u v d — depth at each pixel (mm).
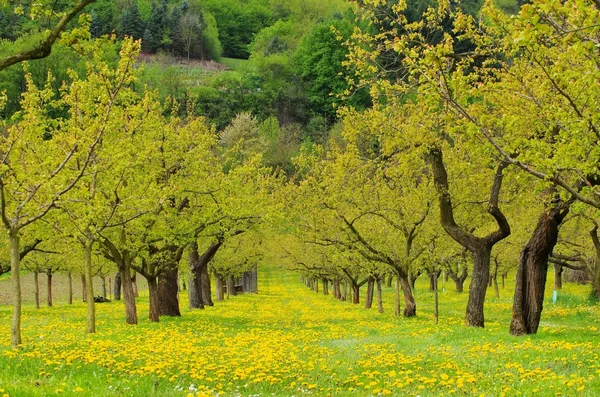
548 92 14359
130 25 151000
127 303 28141
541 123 13969
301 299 65062
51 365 12562
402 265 33750
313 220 33656
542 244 19484
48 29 8805
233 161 34688
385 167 25219
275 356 14547
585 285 62344
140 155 22953
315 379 12102
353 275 55188
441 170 23844
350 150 25594
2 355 13555
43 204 17469
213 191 30234
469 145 13609
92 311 23031
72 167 20641
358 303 54781
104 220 22438
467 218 30125
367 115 24656
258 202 31906
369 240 35062
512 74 15281
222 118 116625
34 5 8977
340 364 14039
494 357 14391
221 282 62844
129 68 18062
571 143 12031
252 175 33781
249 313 40750
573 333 20062
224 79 125188
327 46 121250
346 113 25062
